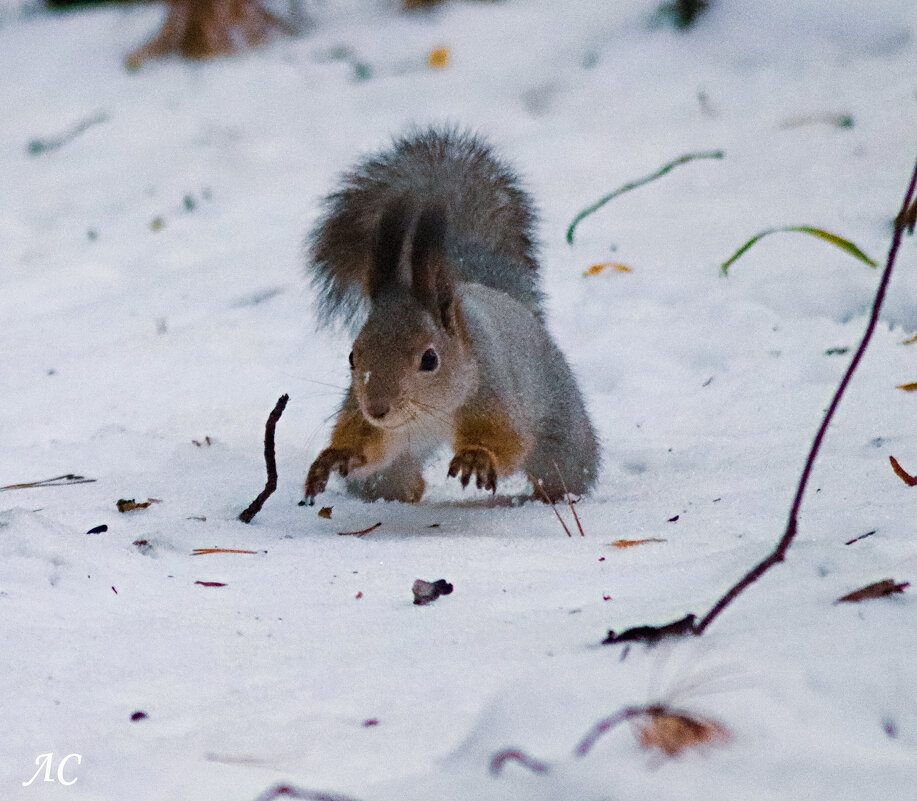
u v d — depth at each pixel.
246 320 14.73
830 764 3.58
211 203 20.06
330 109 24.33
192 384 13.00
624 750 3.70
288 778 4.17
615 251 15.55
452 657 5.27
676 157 19.00
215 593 6.75
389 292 8.78
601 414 11.47
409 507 9.49
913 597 5.12
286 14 30.84
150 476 10.15
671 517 8.25
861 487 8.35
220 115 24.81
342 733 4.55
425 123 22.36
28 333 15.09
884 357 11.73
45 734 4.87
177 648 5.80
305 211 19.03
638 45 24.55
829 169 17.33
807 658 4.31
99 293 16.62
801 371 11.77
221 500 9.42
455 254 10.61
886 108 19.47
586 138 20.50
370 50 28.08
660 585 6.13
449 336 8.68
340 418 9.25
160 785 4.21
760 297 13.60
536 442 9.62
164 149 23.02
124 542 7.74
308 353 13.61
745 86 21.75
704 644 4.57
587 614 5.73
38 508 9.09
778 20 23.91
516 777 3.65
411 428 9.06
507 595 6.32
